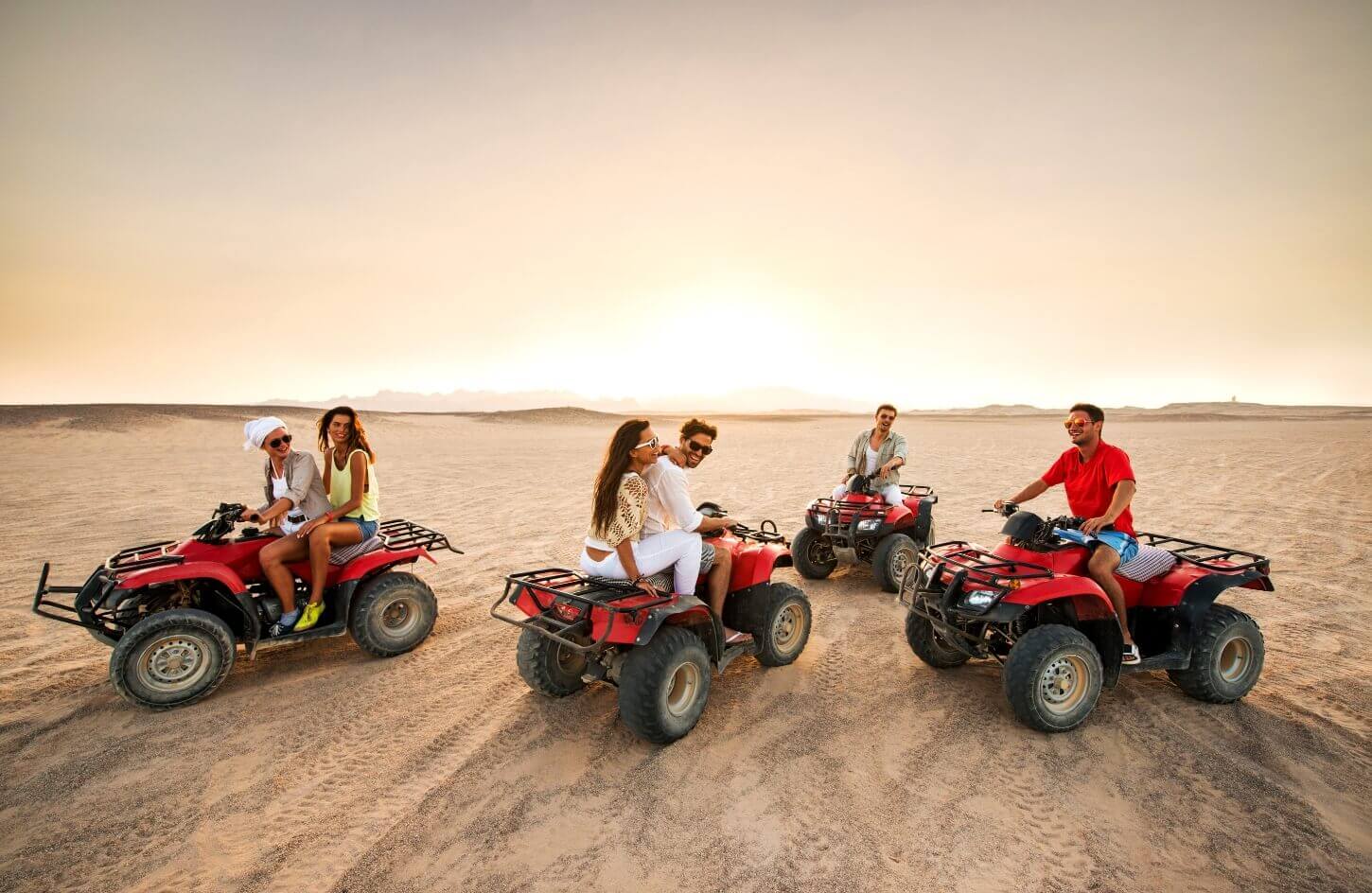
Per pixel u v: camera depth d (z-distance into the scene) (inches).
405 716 181.2
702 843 129.6
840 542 302.7
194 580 196.7
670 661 159.3
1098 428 187.2
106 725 177.0
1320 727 172.1
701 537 194.7
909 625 207.2
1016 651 166.7
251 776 154.3
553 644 185.3
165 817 139.5
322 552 202.2
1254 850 127.6
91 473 724.7
